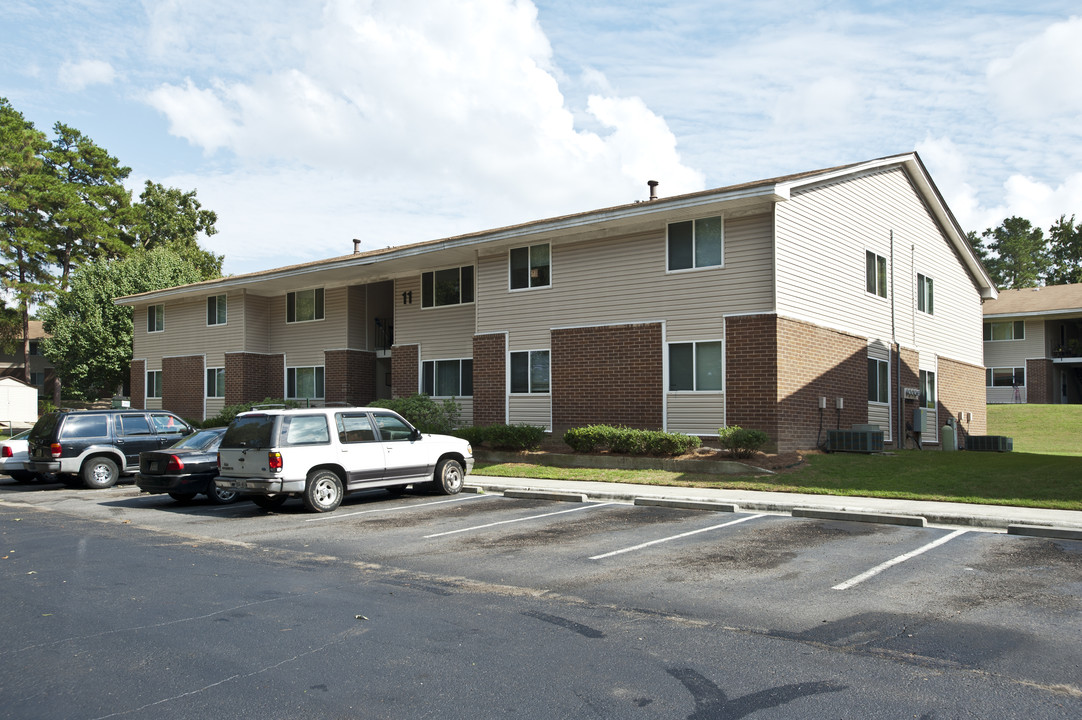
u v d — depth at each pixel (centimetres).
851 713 458
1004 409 3781
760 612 673
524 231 2117
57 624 659
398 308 2739
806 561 877
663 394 1945
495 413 2292
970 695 484
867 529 1085
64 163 6238
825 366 1959
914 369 2480
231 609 701
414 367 2677
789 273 1833
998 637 597
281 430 1312
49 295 5500
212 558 942
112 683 520
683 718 454
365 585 790
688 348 1914
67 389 4441
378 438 1422
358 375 2939
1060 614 656
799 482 1492
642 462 1783
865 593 732
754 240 1820
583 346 2102
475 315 2384
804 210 1911
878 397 2231
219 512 1369
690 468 1705
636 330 2003
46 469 1777
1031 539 993
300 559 932
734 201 1788
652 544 992
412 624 647
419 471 1477
